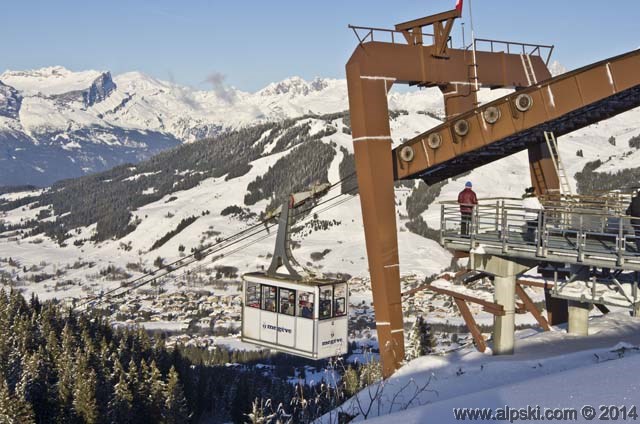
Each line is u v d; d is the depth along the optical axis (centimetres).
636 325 3091
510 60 3450
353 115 3038
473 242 2808
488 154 3325
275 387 10075
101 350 10788
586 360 2261
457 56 3234
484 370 2336
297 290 2775
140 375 9469
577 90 2652
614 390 1071
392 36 3120
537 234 2531
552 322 3581
